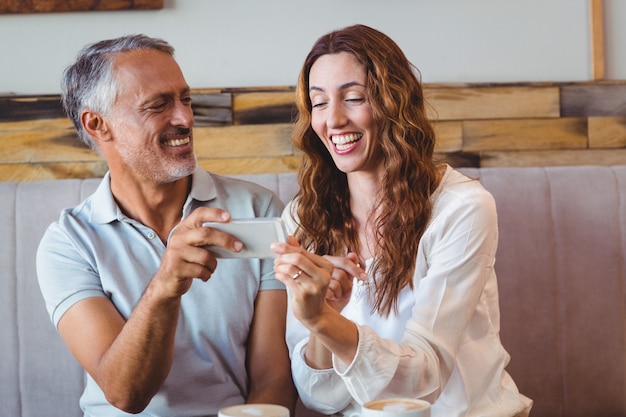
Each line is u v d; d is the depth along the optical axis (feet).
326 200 6.10
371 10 8.23
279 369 6.04
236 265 6.10
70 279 5.97
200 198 6.19
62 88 6.22
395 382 4.97
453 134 8.05
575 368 7.04
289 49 8.21
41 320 6.95
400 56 5.77
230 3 8.18
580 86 8.12
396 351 4.99
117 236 6.05
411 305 5.67
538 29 8.29
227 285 6.07
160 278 4.99
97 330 5.76
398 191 5.65
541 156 8.11
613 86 8.14
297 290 4.54
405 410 3.61
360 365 4.88
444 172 5.95
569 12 8.30
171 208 6.17
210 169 7.98
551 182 7.13
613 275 7.10
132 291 5.94
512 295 7.01
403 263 5.64
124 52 5.99
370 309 5.78
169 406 5.84
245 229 4.54
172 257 4.80
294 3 8.20
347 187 6.11
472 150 8.07
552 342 7.03
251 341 6.17
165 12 8.16
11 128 7.90
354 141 5.71
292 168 8.00
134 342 5.26
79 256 6.04
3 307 6.95
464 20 8.26
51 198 7.04
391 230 5.67
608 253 7.10
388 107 5.61
